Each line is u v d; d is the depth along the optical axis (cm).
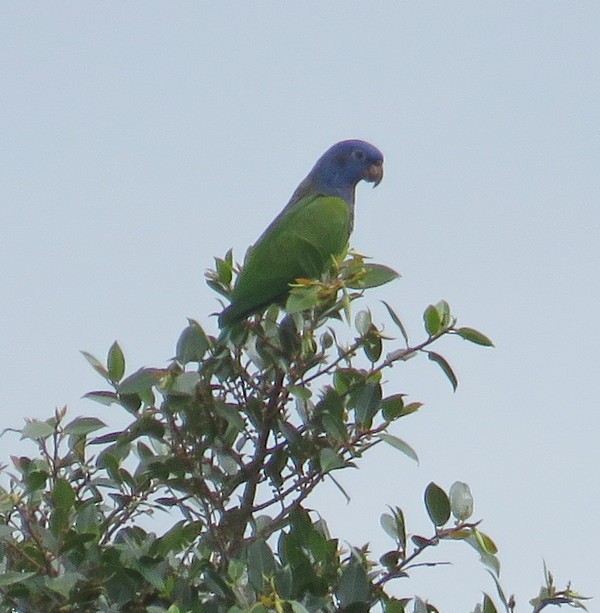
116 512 1046
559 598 948
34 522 971
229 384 1039
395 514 949
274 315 1215
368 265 1042
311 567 901
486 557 933
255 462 1020
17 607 941
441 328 1003
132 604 945
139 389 984
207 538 1004
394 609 909
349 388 1004
